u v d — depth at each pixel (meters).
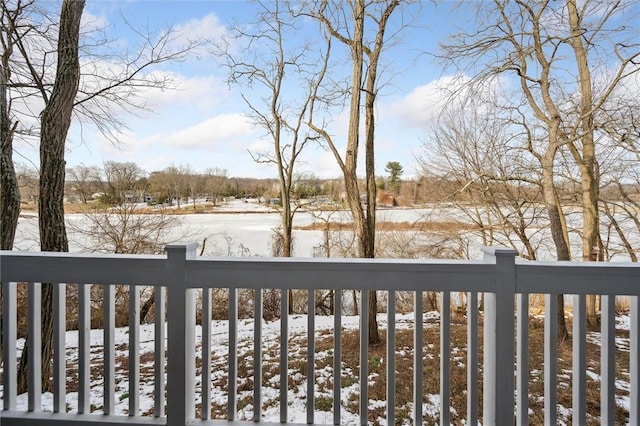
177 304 1.62
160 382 1.68
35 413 1.70
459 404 3.53
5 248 3.98
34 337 1.71
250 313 9.69
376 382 4.27
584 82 7.21
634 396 1.52
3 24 4.63
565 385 3.95
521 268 1.52
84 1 4.03
